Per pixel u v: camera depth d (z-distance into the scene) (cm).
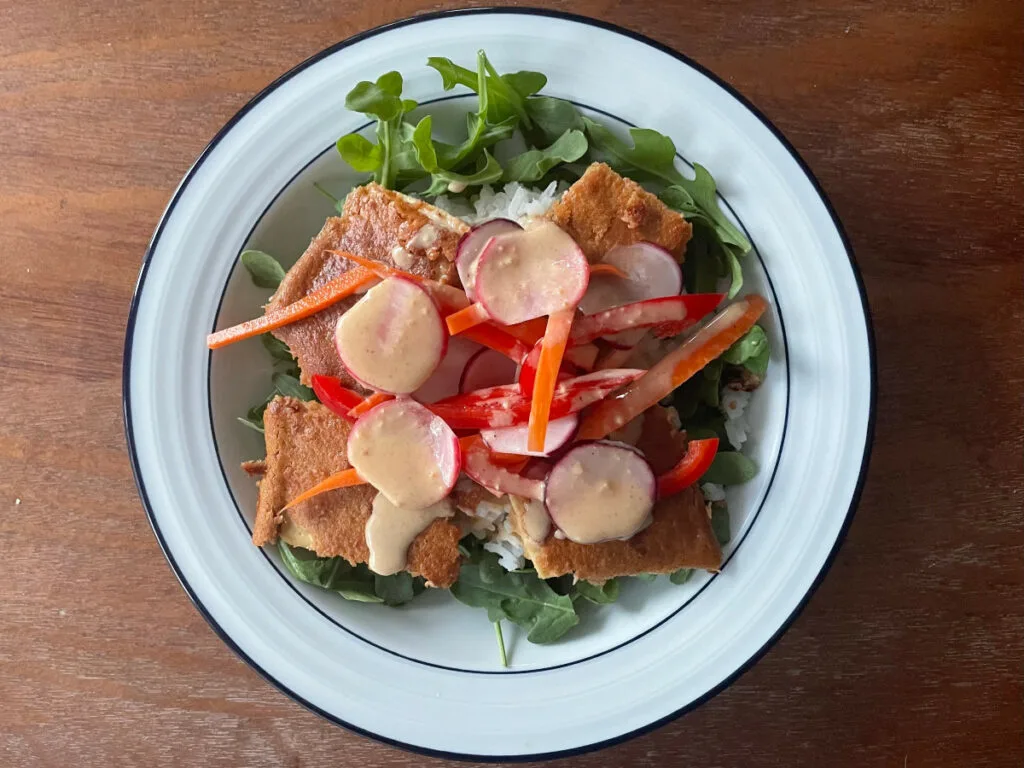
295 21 30
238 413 29
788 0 30
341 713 26
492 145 28
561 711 26
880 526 30
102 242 31
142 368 27
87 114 31
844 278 26
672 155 27
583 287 25
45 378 31
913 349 30
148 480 27
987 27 30
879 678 30
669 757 30
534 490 26
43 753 31
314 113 27
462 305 26
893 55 30
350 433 26
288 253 29
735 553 26
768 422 27
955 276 30
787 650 30
